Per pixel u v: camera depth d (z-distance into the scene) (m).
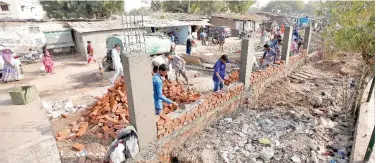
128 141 4.37
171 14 29.58
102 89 9.23
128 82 4.18
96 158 4.77
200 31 26.20
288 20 35.88
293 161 5.01
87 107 7.16
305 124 6.48
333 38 8.81
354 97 7.80
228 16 28.12
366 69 7.59
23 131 5.68
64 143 5.26
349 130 6.18
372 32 5.98
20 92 7.17
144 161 4.70
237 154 5.30
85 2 28.72
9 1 26.84
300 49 13.65
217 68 7.04
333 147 5.50
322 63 13.39
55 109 7.14
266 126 6.45
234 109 7.52
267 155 5.11
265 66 10.12
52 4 29.53
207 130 6.40
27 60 14.97
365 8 6.36
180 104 6.50
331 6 9.32
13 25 15.16
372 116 5.91
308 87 9.77
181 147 5.64
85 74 11.63
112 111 5.96
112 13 30.39
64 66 13.70
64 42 17.80
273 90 9.09
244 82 7.68
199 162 5.11
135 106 4.29
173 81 9.06
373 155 4.46
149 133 4.74
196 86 9.27
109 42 12.28
